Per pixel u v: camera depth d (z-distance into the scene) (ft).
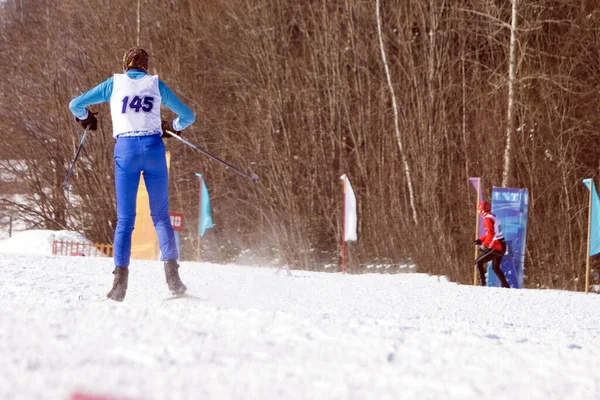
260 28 321.32
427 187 272.72
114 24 347.97
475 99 280.51
